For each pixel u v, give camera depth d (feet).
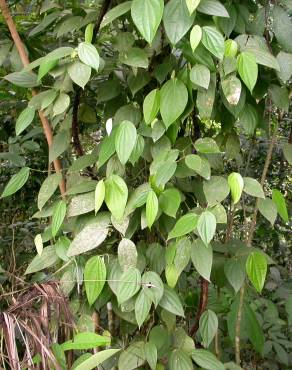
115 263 3.09
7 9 3.64
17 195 7.11
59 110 3.04
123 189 2.80
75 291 3.39
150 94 2.94
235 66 2.82
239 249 3.38
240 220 6.40
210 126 3.78
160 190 2.91
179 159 3.03
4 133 6.21
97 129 5.08
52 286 2.71
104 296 3.19
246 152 5.39
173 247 3.01
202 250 2.91
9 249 6.01
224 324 4.96
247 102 3.33
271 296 6.53
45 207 3.40
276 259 8.71
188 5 2.58
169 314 3.24
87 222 3.10
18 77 3.23
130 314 3.21
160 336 3.17
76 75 2.79
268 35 3.27
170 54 3.28
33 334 2.30
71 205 3.03
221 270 3.50
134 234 3.45
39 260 3.19
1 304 2.91
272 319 5.64
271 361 5.69
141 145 2.96
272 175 7.55
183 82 2.97
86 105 4.13
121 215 2.78
